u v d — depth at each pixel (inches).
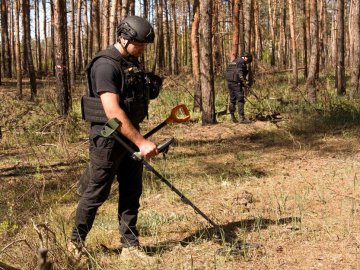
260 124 432.8
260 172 265.6
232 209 198.5
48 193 234.2
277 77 894.4
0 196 227.5
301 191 222.1
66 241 146.5
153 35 132.6
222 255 147.5
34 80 713.0
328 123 414.9
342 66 631.2
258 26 1214.3
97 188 137.6
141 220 184.7
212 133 402.6
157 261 142.6
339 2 632.4
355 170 257.3
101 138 132.7
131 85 131.4
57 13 476.1
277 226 173.9
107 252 154.2
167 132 416.8
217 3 885.8
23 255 140.3
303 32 930.1
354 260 142.9
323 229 169.5
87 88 135.8
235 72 441.7
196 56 517.0
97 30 957.2
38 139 384.8
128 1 482.0
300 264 141.7
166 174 265.7
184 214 193.2
